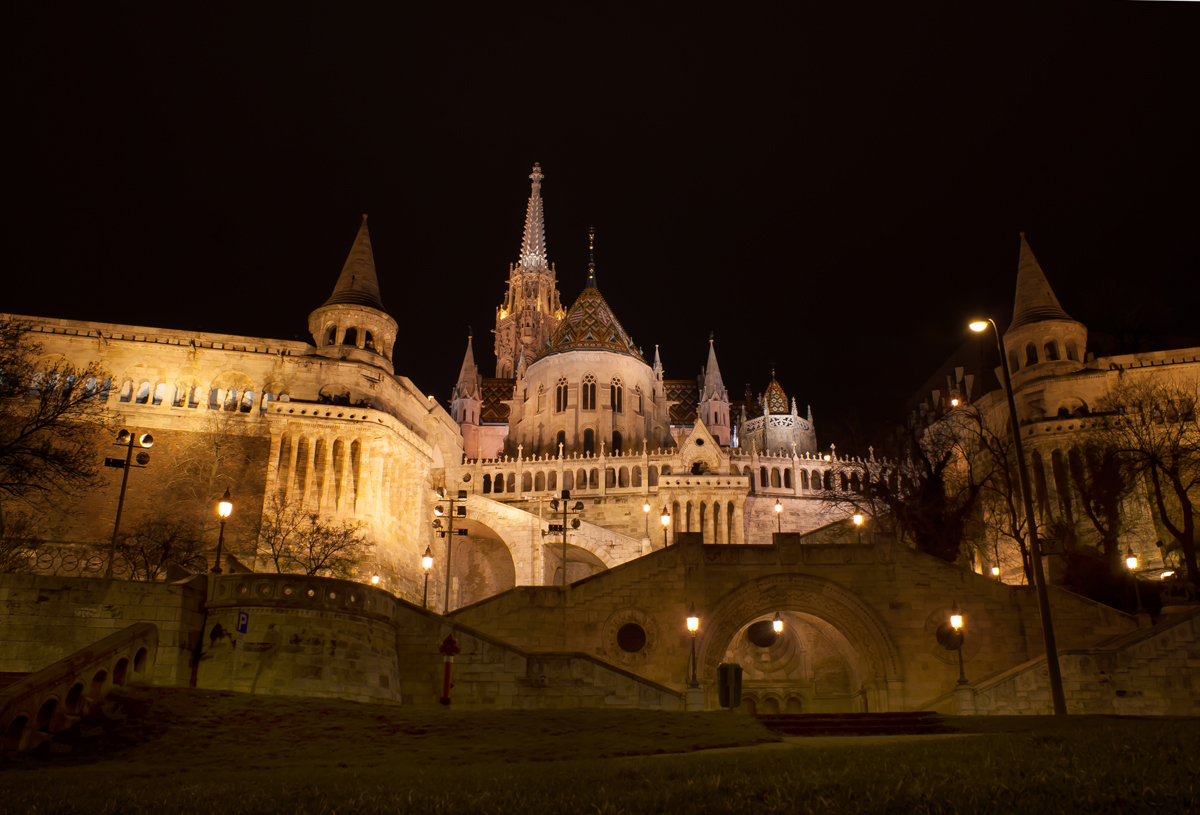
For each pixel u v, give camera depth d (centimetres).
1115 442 6309
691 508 8950
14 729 2106
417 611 3666
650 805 1162
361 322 8312
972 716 2864
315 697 2841
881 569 4328
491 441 11525
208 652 3225
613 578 4328
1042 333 7856
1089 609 4219
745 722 2684
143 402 7488
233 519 6944
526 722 2581
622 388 10881
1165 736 1555
